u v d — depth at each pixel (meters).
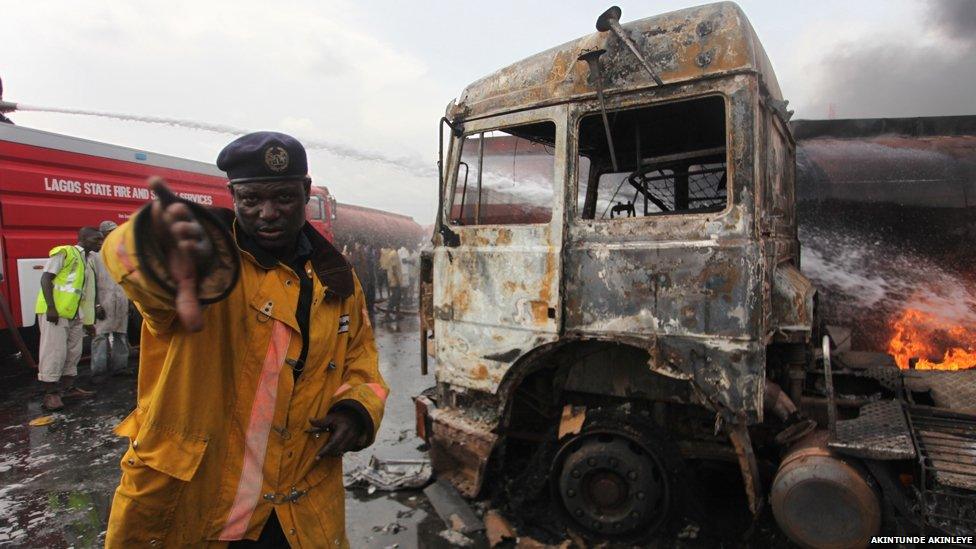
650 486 2.85
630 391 3.03
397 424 4.96
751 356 2.51
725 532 3.00
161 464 1.27
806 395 3.59
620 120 3.48
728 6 2.65
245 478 1.39
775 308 2.84
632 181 3.84
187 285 1.03
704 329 2.60
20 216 6.77
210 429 1.33
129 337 8.52
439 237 3.50
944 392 3.39
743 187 2.56
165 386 1.27
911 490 2.44
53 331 5.53
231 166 1.36
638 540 2.94
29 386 6.50
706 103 3.21
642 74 2.78
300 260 1.52
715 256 2.59
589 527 2.94
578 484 2.95
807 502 2.43
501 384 3.16
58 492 3.67
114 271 1.08
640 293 2.75
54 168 7.27
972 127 5.75
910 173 5.71
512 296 3.11
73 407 5.63
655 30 2.78
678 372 2.65
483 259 3.24
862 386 3.69
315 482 1.51
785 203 3.74
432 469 3.72
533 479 3.21
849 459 2.46
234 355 1.37
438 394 3.68
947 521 2.24
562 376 3.21
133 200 8.43
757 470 2.63
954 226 5.56
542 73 3.13
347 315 1.59
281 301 1.40
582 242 2.91
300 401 1.45
